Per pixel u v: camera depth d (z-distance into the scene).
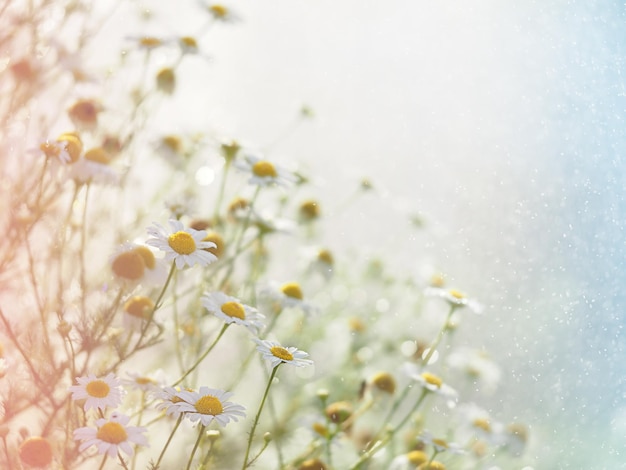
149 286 0.56
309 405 0.73
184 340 0.62
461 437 0.70
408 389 0.65
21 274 0.59
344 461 0.67
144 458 0.61
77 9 0.68
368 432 0.69
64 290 0.59
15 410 0.52
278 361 0.50
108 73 0.70
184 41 0.71
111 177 0.56
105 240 0.64
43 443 0.49
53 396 0.54
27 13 0.66
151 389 0.53
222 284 0.63
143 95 0.71
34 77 0.64
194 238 0.51
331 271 0.79
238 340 0.73
